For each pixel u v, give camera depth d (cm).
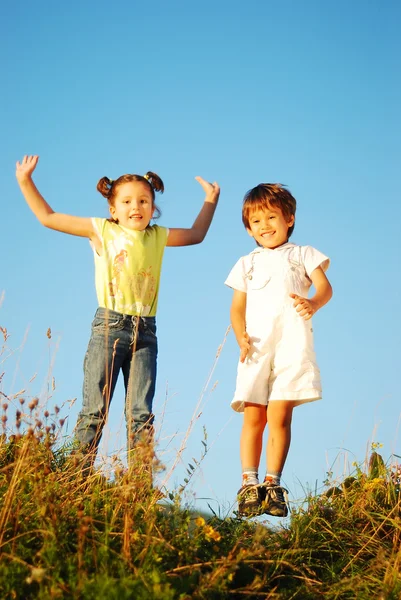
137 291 499
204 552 359
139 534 345
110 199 534
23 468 375
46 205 520
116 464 405
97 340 489
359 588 370
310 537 417
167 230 532
